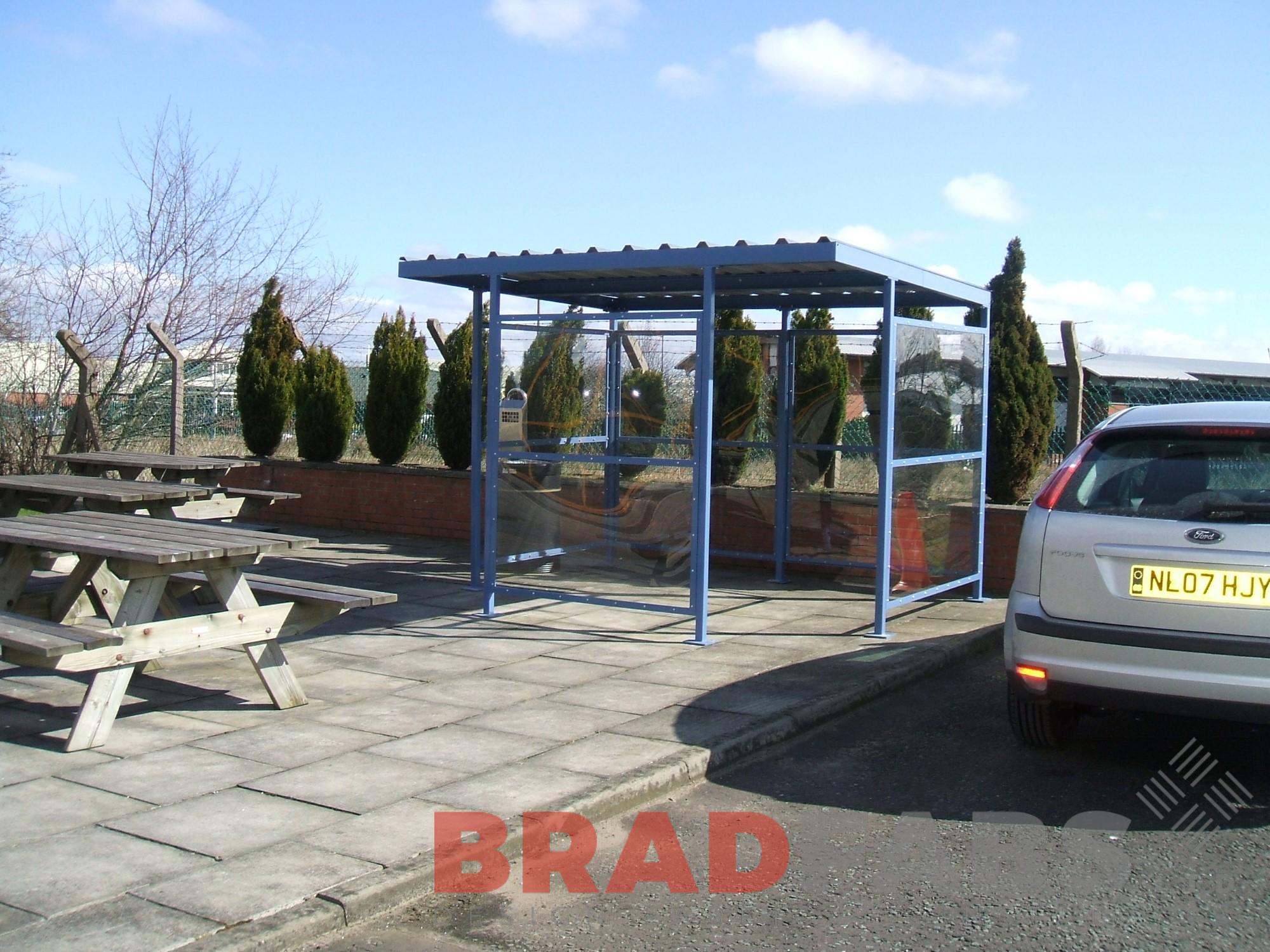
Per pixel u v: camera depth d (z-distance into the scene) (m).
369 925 3.83
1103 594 5.00
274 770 5.07
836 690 6.60
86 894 3.81
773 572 11.03
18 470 14.85
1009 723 5.97
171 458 10.41
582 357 9.17
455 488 12.41
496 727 5.81
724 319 12.17
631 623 8.56
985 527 10.00
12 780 4.88
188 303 17.62
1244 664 4.68
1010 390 10.51
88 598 7.56
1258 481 5.00
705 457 7.71
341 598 5.93
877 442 10.23
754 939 3.76
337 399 13.78
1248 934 3.78
